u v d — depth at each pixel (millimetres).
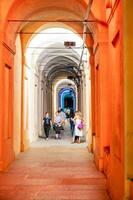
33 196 7645
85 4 10812
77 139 19969
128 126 5707
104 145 10672
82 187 8500
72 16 14156
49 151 15719
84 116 21766
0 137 10562
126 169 5695
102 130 10688
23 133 15633
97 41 11156
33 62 19656
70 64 28891
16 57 14219
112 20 7230
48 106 32312
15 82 13938
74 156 14086
